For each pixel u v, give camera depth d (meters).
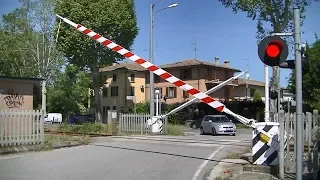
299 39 7.64
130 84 68.62
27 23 52.16
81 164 12.62
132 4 45.69
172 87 62.91
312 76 29.48
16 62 53.81
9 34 54.19
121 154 15.27
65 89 56.50
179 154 15.34
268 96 12.37
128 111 55.44
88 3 43.38
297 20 7.68
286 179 9.90
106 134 27.77
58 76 54.84
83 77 62.44
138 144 19.33
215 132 32.34
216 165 12.66
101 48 44.28
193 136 27.05
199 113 51.62
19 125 16.09
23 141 16.20
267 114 12.33
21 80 19.61
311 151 10.48
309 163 10.29
